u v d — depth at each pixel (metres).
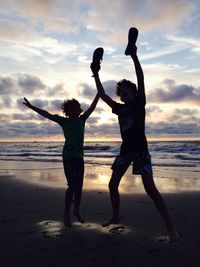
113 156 22.28
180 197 6.45
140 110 3.54
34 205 5.61
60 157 21.17
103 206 5.50
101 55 3.84
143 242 3.51
